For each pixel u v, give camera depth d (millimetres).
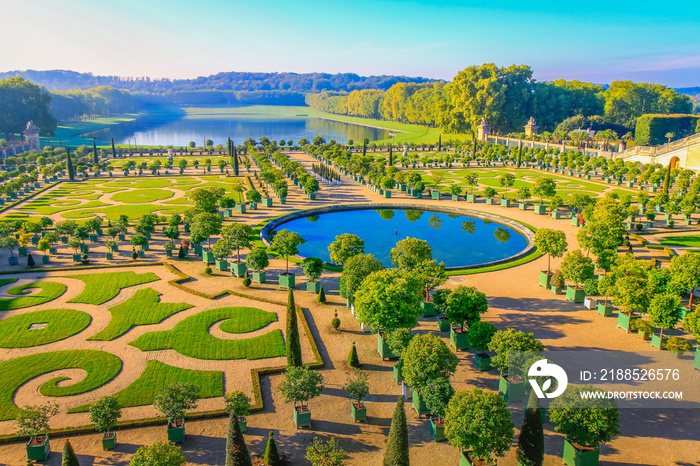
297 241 70625
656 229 99312
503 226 107875
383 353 50688
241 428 39844
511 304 64562
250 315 60688
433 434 39156
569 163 164375
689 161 156625
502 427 33312
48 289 68438
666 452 37375
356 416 40969
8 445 38094
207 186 151125
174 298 65938
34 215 112375
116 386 45781
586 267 62750
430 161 193750
